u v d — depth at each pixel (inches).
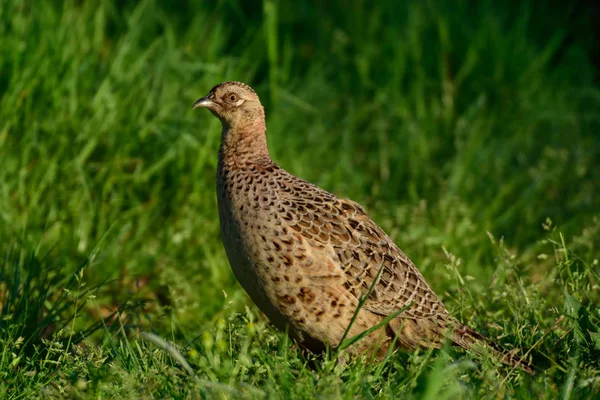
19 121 433.7
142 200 446.9
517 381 278.5
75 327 370.9
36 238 398.3
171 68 505.7
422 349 311.0
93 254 346.3
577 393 263.1
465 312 344.8
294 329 309.0
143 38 557.6
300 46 632.4
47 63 450.3
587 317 292.8
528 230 460.4
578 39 673.0
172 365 281.4
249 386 252.8
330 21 642.8
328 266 299.6
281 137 514.3
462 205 461.7
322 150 527.5
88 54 490.0
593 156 549.6
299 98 571.8
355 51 615.2
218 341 275.6
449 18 620.1
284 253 298.8
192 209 438.6
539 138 571.8
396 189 505.0
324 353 313.7
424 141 533.0
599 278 307.0
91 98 464.8
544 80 614.5
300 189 310.3
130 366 284.8
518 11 691.4
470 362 257.4
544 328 311.0
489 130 547.8
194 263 414.6
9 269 359.6
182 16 606.5
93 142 438.6
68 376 276.4
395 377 281.7
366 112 568.4
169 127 463.2
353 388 255.3
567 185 508.4
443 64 589.0
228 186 313.0
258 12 638.5
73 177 427.8
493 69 593.0
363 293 303.9
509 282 336.2
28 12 494.3
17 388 280.5
